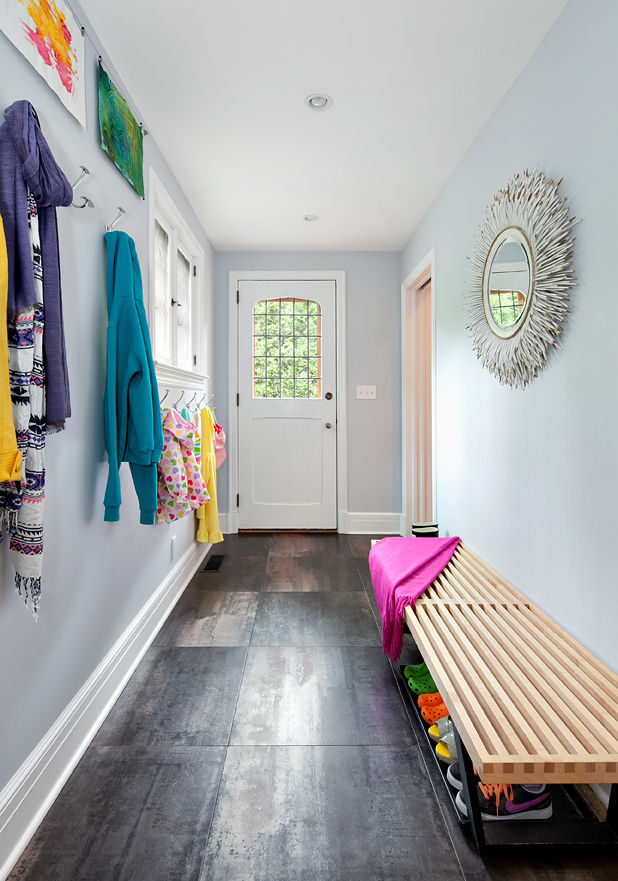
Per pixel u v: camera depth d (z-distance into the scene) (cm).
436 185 316
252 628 264
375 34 189
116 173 209
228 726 183
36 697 144
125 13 179
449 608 195
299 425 461
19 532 127
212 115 242
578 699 135
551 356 185
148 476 212
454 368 297
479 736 126
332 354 457
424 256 367
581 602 167
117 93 205
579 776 116
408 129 253
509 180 221
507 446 222
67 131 164
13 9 132
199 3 174
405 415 445
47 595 152
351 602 299
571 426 172
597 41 156
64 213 164
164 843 135
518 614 187
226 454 434
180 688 207
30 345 127
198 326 380
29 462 128
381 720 187
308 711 192
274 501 464
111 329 191
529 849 133
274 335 457
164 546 283
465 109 237
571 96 171
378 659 231
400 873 127
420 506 443
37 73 145
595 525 159
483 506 251
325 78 215
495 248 229
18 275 125
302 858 131
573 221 169
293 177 306
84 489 179
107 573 199
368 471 461
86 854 131
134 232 232
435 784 157
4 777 128
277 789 154
